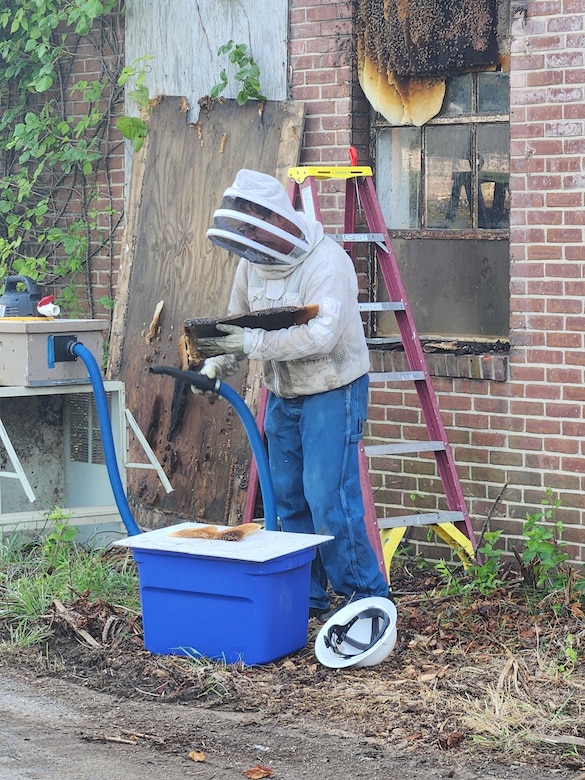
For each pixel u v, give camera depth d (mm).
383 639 5719
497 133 7535
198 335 5797
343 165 7926
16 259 9594
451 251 7770
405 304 7223
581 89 6930
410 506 7734
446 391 7492
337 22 7879
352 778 4527
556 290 7090
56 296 9539
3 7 9516
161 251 8570
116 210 9211
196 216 8398
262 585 5629
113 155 9188
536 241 7141
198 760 4676
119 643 6094
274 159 8039
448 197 7785
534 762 4703
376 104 7898
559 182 7039
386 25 7758
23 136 9391
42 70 9094
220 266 8211
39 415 8242
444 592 6895
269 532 6062
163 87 8789
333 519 5992
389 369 7742
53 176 9508
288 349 5711
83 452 8250
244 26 8305
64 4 9188
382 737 4941
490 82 7531
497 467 7348
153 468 7852
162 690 5496
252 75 8141
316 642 5844
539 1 7031
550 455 7164
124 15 8953
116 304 8773
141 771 4570
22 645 6105
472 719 5074
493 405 7332
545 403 7160
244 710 5242
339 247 5980
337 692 5422
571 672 5664
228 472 7953
